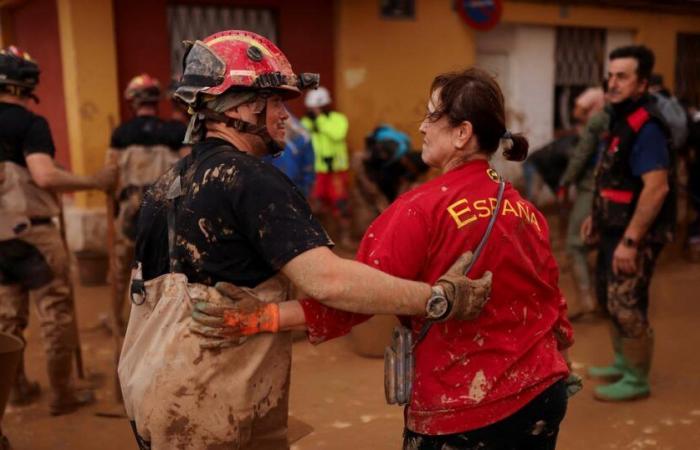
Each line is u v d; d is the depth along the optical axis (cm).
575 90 1077
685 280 681
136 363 171
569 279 689
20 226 356
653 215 354
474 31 943
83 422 375
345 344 511
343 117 824
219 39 174
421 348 178
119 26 751
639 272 372
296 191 168
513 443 175
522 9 978
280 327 166
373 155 630
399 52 897
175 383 163
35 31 847
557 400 178
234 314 163
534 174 741
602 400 393
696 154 769
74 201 747
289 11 845
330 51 879
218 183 164
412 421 180
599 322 547
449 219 172
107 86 734
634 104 362
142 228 178
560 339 198
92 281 689
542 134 1048
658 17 1095
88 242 697
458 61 937
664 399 396
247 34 177
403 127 911
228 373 165
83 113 724
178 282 166
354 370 455
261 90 172
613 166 369
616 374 419
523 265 176
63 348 378
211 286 165
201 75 169
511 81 1017
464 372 172
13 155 354
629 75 357
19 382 400
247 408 167
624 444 342
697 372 439
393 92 900
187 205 166
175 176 175
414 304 162
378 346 475
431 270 174
